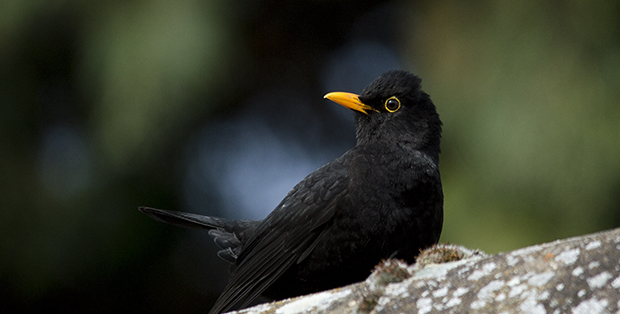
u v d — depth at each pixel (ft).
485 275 11.87
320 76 45.21
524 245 29.53
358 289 13.58
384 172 23.21
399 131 26.18
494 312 11.02
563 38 30.27
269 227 24.70
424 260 15.33
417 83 26.86
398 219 22.74
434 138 26.37
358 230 22.77
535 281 11.09
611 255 10.81
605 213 29.22
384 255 22.82
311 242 23.47
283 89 44.65
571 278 10.77
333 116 44.68
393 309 12.24
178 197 38.83
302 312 13.78
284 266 23.49
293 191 25.13
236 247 28.63
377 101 26.89
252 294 23.62
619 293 10.15
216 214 40.68
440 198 23.86
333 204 23.07
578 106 29.30
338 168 23.98
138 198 36.65
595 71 29.68
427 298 12.08
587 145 29.01
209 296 41.86
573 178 29.09
